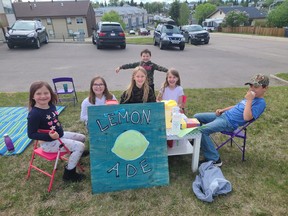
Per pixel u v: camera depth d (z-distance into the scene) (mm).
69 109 5500
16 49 15000
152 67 4887
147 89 3502
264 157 3705
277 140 4168
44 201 2836
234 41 23219
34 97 2828
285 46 18594
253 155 3756
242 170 3398
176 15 57656
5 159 3633
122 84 7609
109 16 57906
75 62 11047
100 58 12094
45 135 2832
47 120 2893
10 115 5227
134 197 2896
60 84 7547
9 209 2727
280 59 12547
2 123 4844
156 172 3055
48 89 2885
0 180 3178
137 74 3369
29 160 3623
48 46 16859
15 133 4441
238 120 3377
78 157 3064
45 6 43812
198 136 3143
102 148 2908
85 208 2738
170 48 16562
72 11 43031
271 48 17344
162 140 3037
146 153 3012
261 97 3258
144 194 2947
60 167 3459
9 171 3363
